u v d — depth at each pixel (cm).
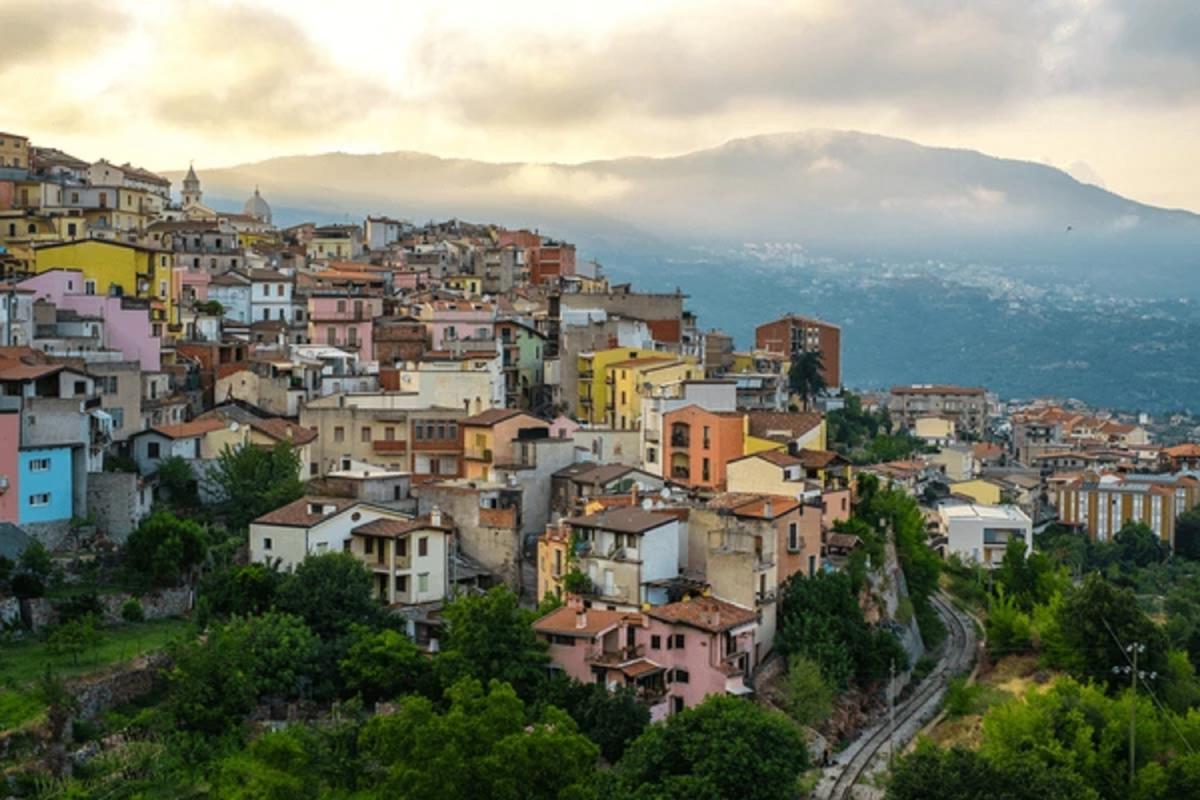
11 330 15775
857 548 15412
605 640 12662
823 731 13062
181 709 10744
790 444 16800
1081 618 15150
